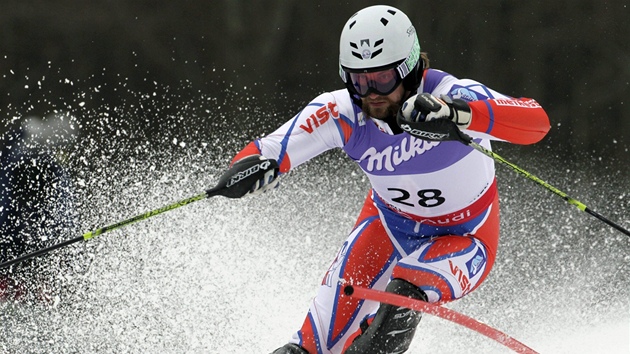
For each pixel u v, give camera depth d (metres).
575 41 48.34
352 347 10.50
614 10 47.97
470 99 10.77
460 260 11.20
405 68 10.57
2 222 18.66
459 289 11.02
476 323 10.57
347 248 12.18
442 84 11.14
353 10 49.28
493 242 12.33
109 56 47.72
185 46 48.38
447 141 11.00
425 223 12.21
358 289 10.27
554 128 47.66
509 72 49.00
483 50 49.00
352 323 11.59
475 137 11.59
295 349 11.41
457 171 11.55
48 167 19.31
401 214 12.27
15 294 17.72
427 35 49.12
